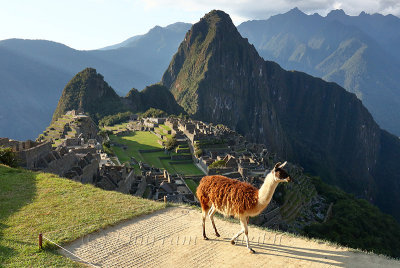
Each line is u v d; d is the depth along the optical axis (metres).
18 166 25.97
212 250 10.93
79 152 48.75
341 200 86.56
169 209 14.73
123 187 40.28
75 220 12.88
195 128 109.75
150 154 95.56
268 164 85.56
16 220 12.73
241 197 10.55
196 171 81.50
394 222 82.06
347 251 10.95
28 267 9.55
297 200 73.38
